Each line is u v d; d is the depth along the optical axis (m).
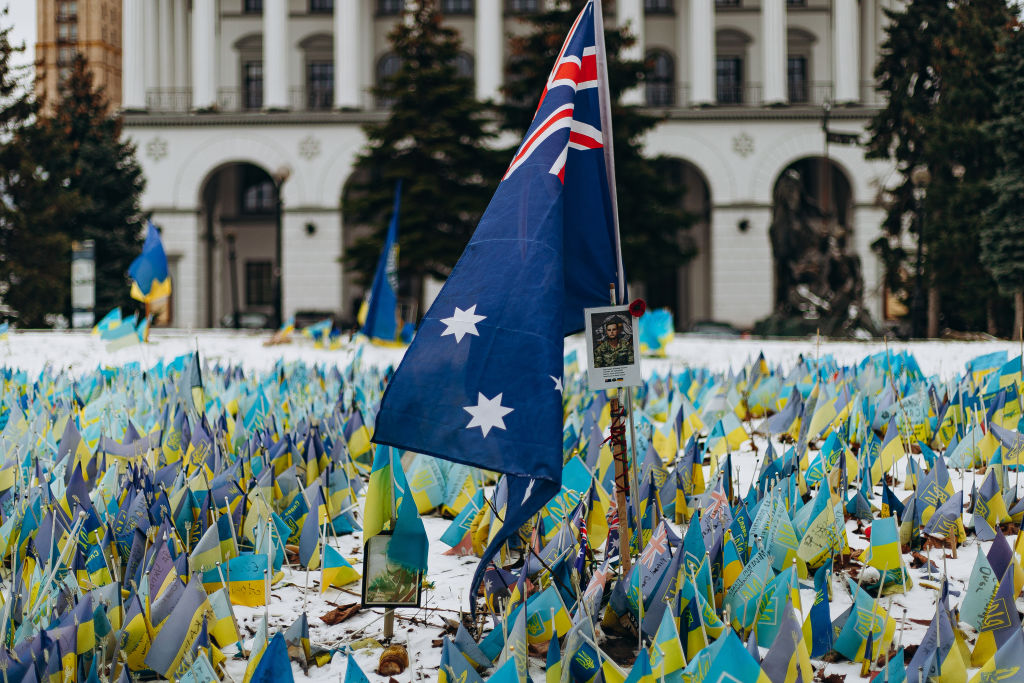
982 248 30.23
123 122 49.19
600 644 4.02
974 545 5.32
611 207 4.34
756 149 47.91
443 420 3.70
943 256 32.44
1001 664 3.29
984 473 6.71
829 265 30.67
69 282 40.78
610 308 4.13
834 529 4.66
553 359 3.72
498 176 32.78
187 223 48.38
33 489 5.30
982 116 33.38
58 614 3.90
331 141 48.19
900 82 36.75
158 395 8.48
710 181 48.06
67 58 121.31
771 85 48.50
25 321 39.50
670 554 4.14
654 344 19.17
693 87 48.69
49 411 7.64
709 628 3.72
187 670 3.69
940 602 3.55
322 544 5.26
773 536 4.63
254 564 4.44
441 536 5.63
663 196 32.56
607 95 4.33
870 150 39.31
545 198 3.92
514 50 32.12
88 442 6.83
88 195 42.19
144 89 49.78
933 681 3.42
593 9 4.30
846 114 47.72
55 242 39.06
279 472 6.26
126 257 43.28
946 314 35.81
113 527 4.82
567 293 4.38
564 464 5.86
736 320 47.88
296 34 52.03
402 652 3.93
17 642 3.56
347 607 4.59
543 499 3.63
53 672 3.33
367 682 3.23
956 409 7.65
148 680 3.83
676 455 7.36
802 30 51.53
